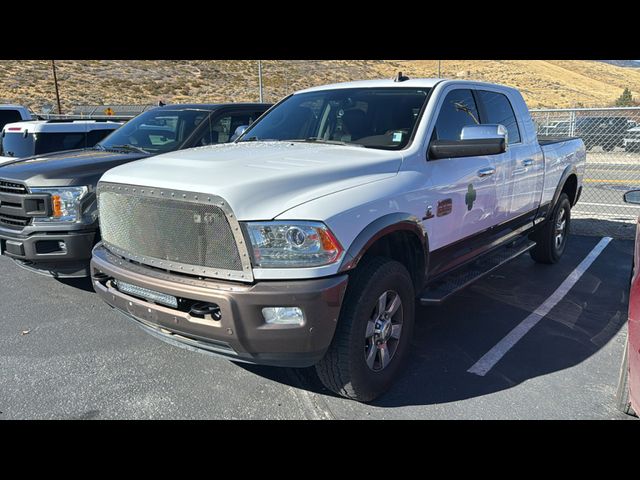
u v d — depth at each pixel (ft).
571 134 36.27
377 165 12.19
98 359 13.76
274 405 11.64
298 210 10.02
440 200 13.32
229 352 10.46
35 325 15.90
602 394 12.18
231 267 10.10
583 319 16.80
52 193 16.26
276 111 17.01
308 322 9.87
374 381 11.56
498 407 11.62
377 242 11.95
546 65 284.00
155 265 11.09
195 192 10.19
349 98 15.44
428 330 15.87
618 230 28.86
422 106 14.10
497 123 17.11
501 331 15.81
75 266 16.79
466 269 16.28
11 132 26.17
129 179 11.37
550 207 21.20
